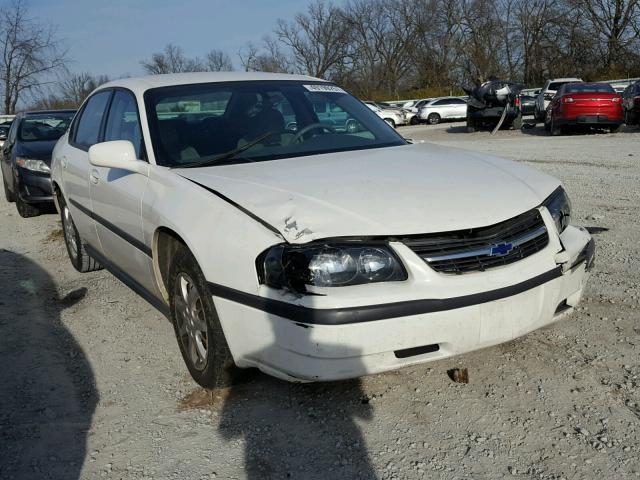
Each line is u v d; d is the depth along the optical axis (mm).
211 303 3000
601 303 4098
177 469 2693
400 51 62938
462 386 3186
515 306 2805
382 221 2699
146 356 3830
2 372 3723
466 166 3391
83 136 5129
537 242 2961
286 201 2855
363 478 2561
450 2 57844
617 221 6223
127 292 5070
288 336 2637
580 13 47000
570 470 2523
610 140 14375
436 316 2648
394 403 3078
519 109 19828
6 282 5562
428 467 2598
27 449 2908
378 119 4477
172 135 3770
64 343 4117
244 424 2992
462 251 2729
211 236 2914
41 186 8367
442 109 33031
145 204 3492
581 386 3111
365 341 2592
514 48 54844
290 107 4160
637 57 44719
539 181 3299
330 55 64812
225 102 4039
